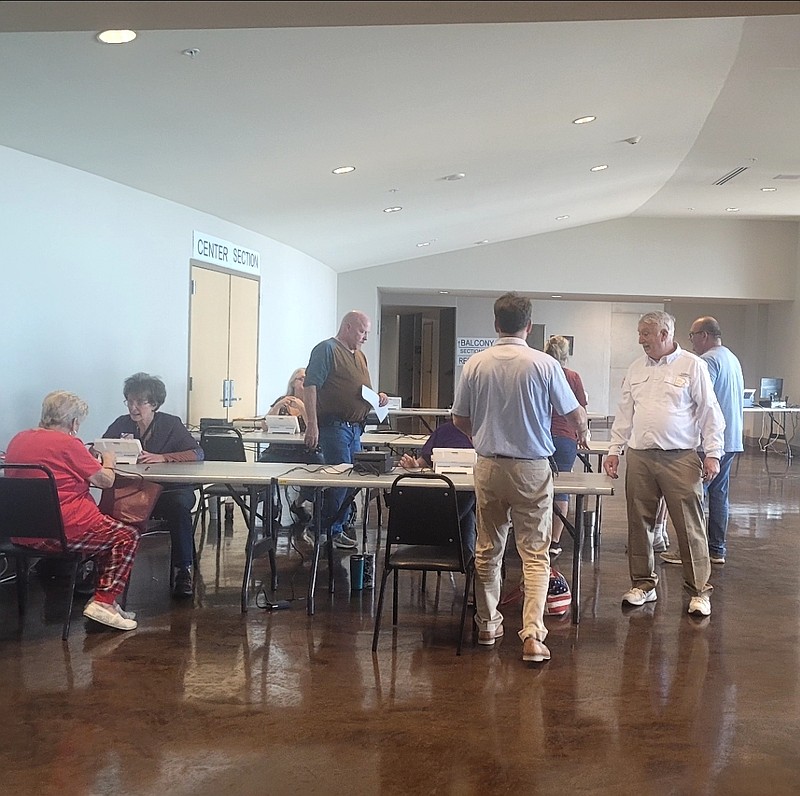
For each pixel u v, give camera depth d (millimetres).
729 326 18844
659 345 4645
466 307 18016
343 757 2963
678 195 12094
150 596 4926
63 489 4164
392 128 6141
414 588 5234
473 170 8188
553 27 4781
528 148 7672
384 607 4789
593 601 4996
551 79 5703
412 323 19938
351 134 6086
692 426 4664
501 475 3883
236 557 5941
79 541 4191
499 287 14398
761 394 13609
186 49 4066
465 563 4152
